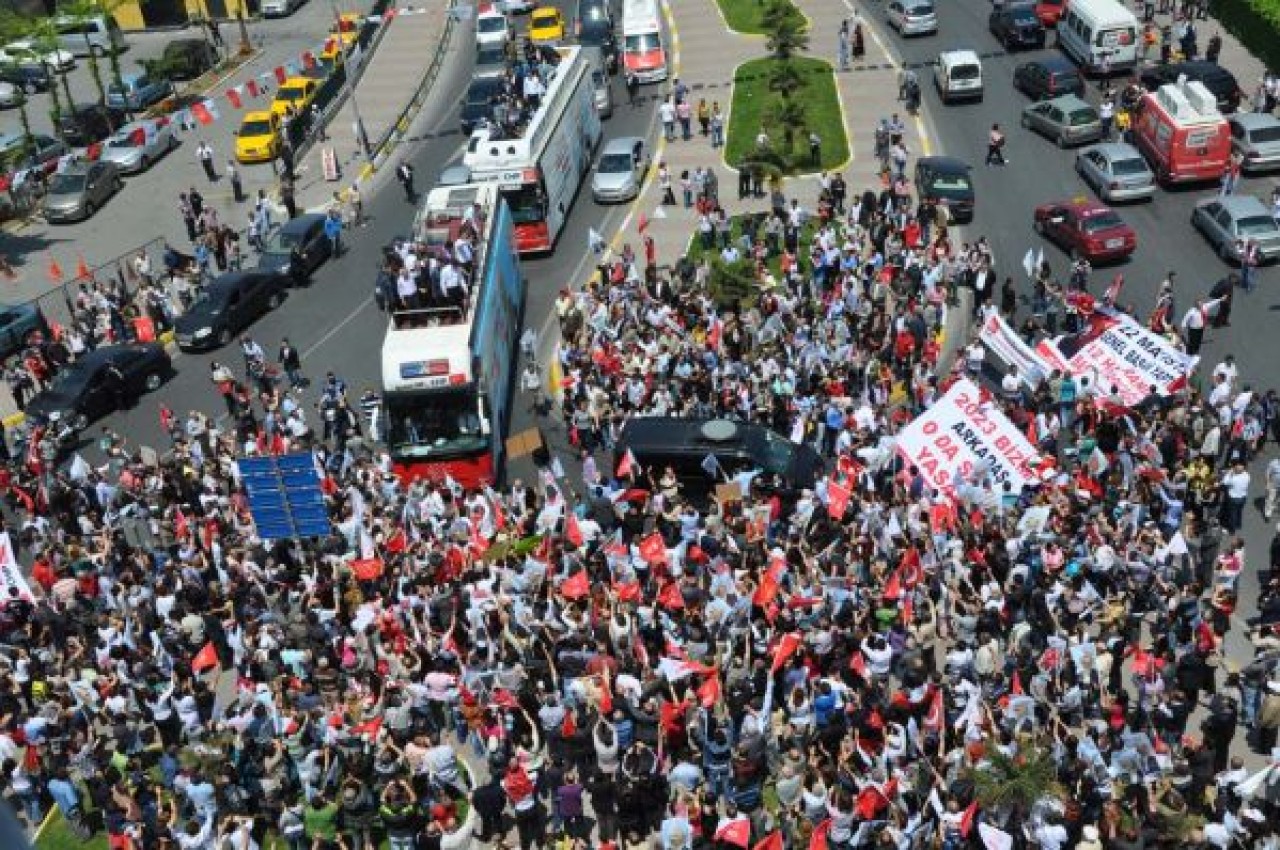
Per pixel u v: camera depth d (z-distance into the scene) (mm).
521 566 42750
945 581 41094
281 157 83750
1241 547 40188
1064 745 33969
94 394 59906
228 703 40906
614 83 95250
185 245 78750
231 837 32281
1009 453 44344
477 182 67375
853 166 77188
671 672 35781
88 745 36406
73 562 45438
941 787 32375
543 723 35719
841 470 45156
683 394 54125
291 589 43469
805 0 105250
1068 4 86250
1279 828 31812
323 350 64812
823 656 38219
